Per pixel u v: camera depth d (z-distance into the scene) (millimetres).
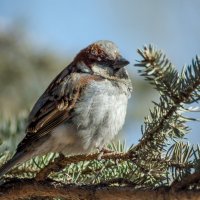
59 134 8477
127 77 9070
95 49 9141
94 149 8703
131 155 6703
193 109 6289
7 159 8039
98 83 8719
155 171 6449
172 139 6551
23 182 6887
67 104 8609
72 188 6629
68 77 8867
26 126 8484
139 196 6164
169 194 5938
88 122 8609
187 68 6051
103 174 7086
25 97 12164
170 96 6133
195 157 6000
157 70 6059
